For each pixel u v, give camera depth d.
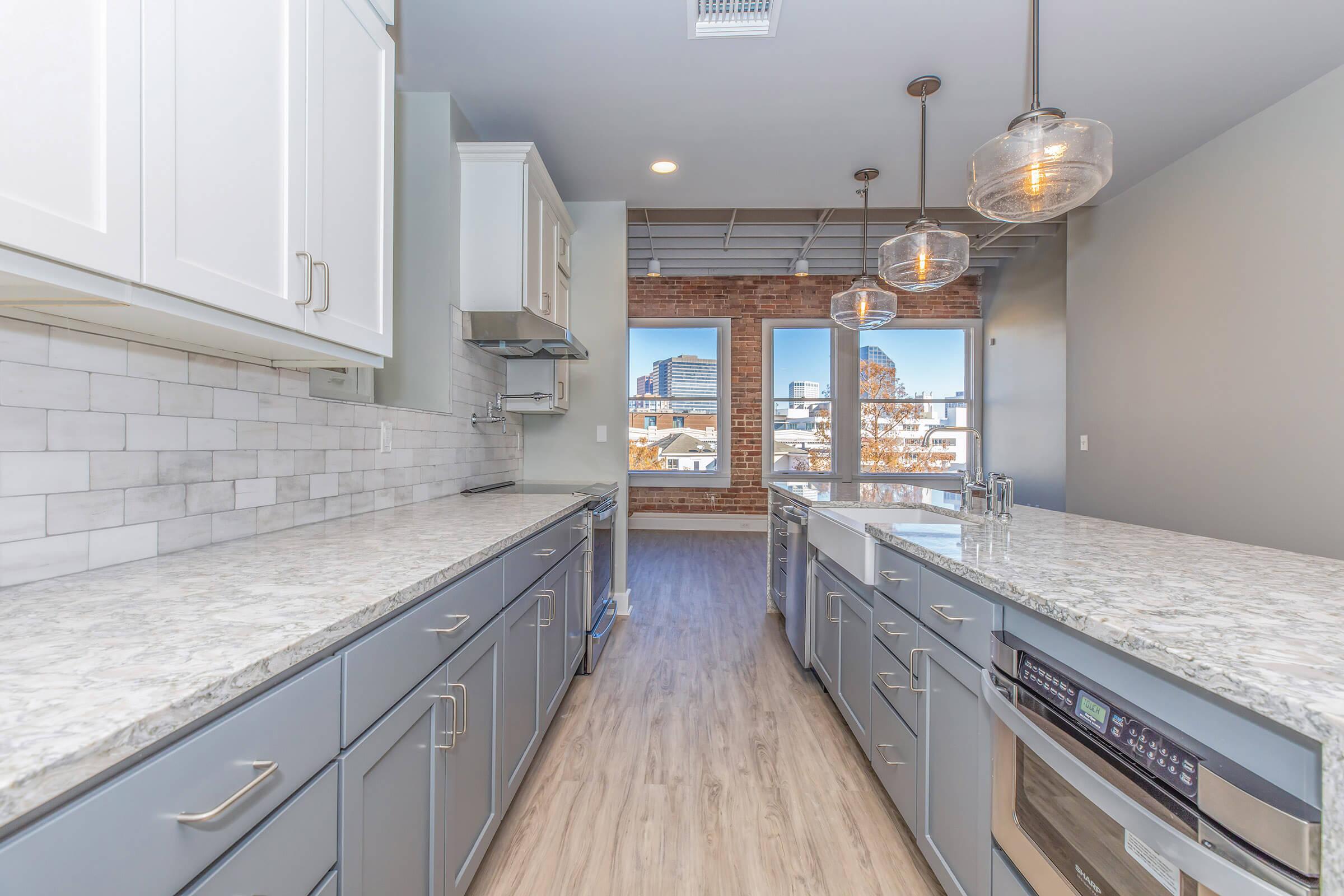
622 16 2.06
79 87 0.70
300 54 1.15
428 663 1.03
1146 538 1.53
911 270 2.55
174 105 0.84
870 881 1.40
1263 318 2.83
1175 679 0.73
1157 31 2.17
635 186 3.45
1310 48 2.30
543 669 1.82
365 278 1.40
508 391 3.10
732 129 2.83
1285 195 2.71
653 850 1.50
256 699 0.63
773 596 3.58
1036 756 0.98
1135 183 3.61
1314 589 0.98
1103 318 3.90
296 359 1.40
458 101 2.56
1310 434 2.64
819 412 6.62
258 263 1.03
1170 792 0.69
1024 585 1.00
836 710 2.29
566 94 2.53
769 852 1.50
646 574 4.53
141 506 1.11
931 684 1.36
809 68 2.36
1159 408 3.46
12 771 0.39
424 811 1.02
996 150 1.73
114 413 1.05
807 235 4.82
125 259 0.76
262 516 1.43
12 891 0.40
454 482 2.49
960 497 2.50
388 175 1.50
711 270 6.09
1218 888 0.61
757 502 6.54
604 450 3.52
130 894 0.48
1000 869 1.05
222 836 0.58
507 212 2.54
